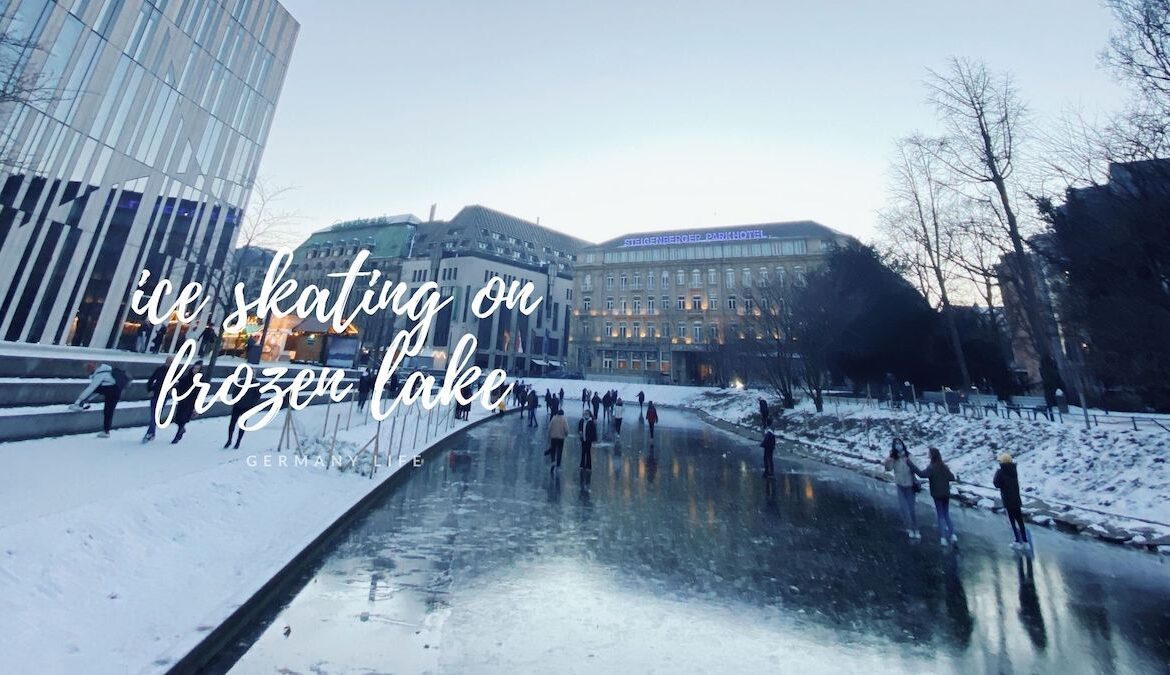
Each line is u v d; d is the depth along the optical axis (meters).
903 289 35.62
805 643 6.00
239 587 6.25
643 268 83.56
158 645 4.77
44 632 4.47
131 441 12.35
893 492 15.46
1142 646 6.04
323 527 8.91
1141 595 7.58
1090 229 17.22
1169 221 14.13
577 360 84.12
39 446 10.65
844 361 37.16
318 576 7.38
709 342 66.88
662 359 78.75
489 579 7.62
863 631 6.34
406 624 6.09
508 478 15.45
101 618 4.93
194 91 34.22
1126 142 14.68
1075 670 5.52
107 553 5.91
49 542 5.53
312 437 15.19
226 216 37.03
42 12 24.88
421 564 8.06
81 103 27.14
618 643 5.86
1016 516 9.85
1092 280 18.00
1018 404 27.00
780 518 12.05
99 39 28.02
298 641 5.56
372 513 10.85
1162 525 10.49
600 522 11.09
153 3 31.17
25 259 25.47
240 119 38.03
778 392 40.09
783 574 8.31
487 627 6.12
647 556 8.99
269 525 8.55
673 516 11.91
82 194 27.69
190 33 33.81
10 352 14.60
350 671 5.03
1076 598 7.47
